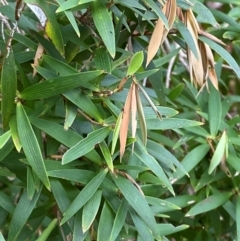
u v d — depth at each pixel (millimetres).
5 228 645
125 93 529
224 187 690
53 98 506
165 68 946
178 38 621
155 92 630
